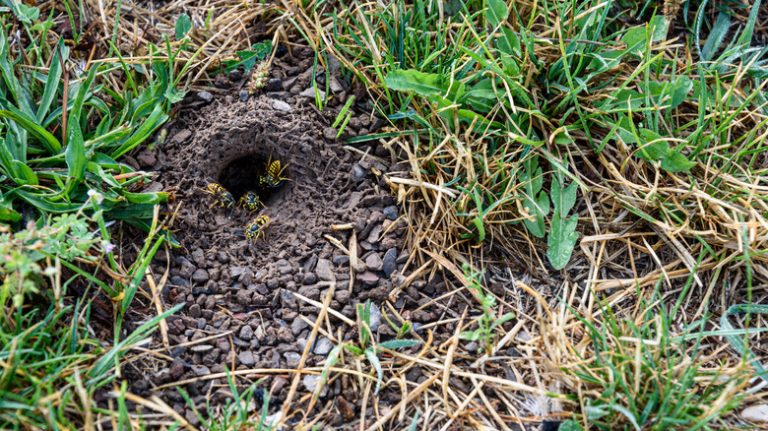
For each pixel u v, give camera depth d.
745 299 0.68
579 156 0.71
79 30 0.73
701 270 0.68
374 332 0.67
